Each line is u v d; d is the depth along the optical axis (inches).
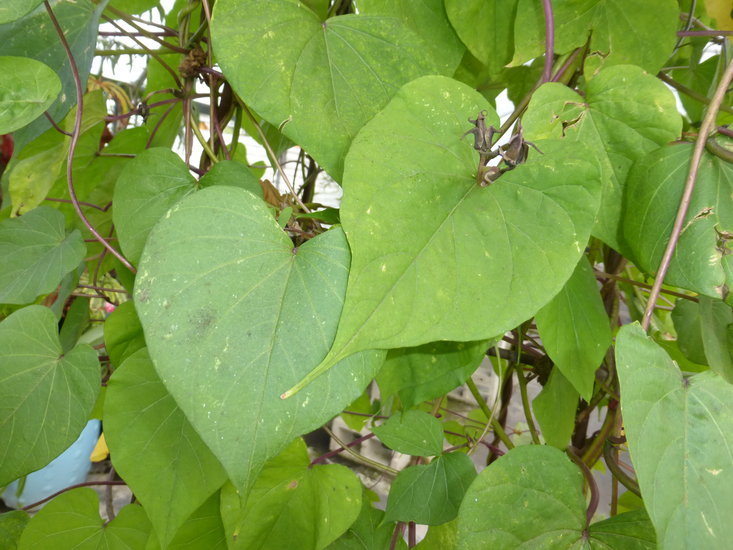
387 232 6.9
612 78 9.6
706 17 16.6
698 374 7.2
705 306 11.4
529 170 7.6
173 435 9.6
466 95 8.3
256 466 6.6
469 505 8.1
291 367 6.9
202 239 7.3
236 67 8.7
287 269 7.4
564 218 7.2
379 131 7.6
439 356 10.0
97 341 18.8
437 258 7.0
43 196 14.9
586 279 11.3
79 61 11.0
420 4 11.3
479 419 22.5
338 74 9.2
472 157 8.1
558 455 8.5
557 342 10.0
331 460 31.3
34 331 10.2
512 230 7.2
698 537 6.2
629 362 6.8
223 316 6.9
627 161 9.7
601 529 8.6
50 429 9.7
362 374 7.2
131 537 12.9
